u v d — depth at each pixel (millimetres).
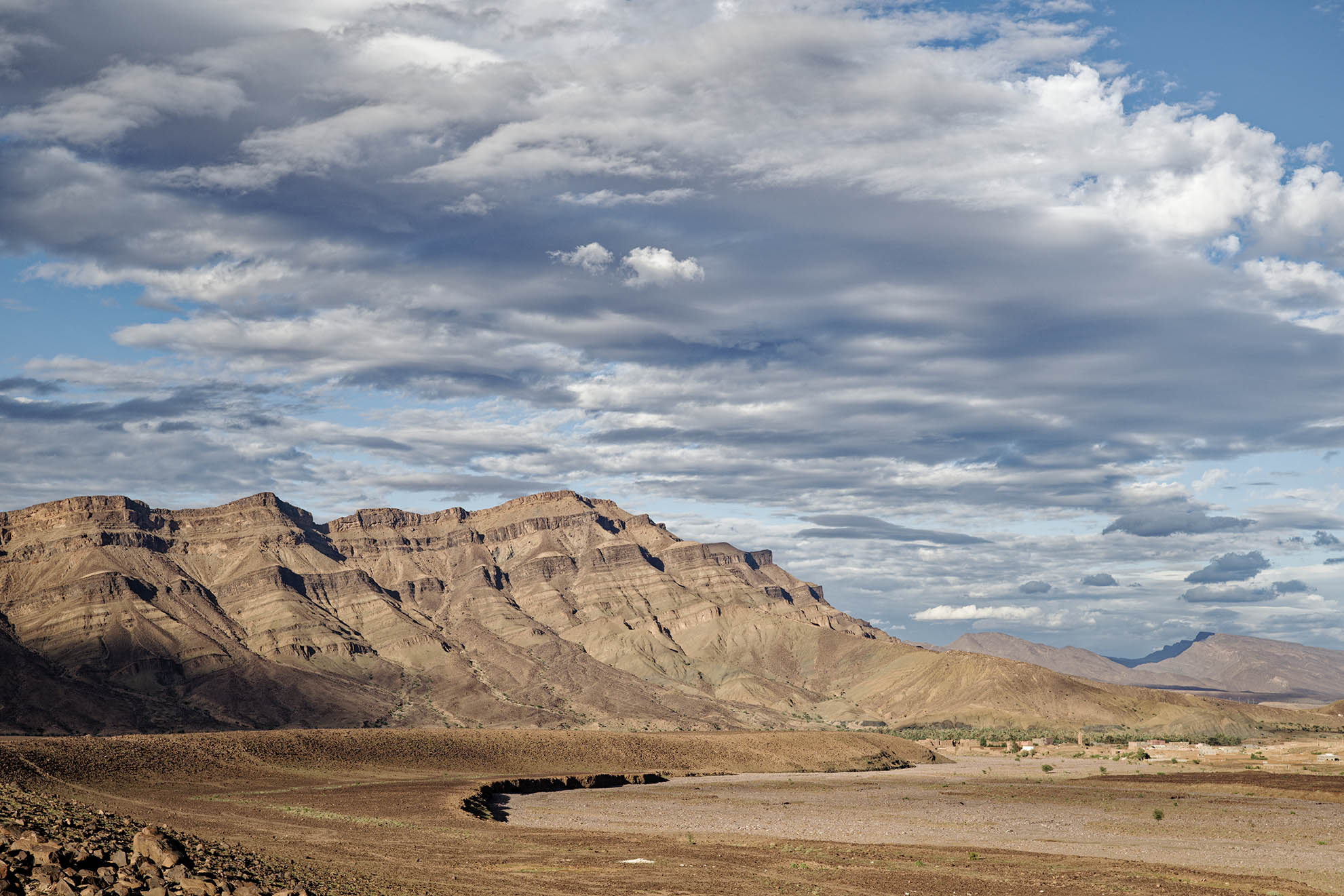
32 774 124625
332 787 138375
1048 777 190625
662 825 102312
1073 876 63500
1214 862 74562
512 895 50531
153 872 36750
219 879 38406
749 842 83625
